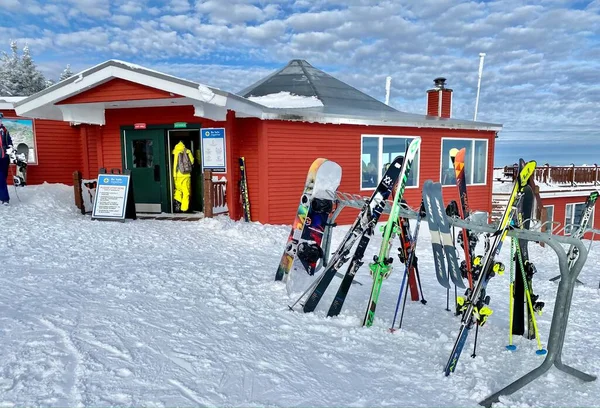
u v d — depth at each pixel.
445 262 3.77
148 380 2.41
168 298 3.86
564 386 2.64
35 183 11.04
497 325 3.76
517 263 3.39
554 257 7.25
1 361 2.47
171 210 9.54
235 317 3.54
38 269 4.63
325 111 10.48
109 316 3.28
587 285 5.42
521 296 3.40
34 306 3.41
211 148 8.98
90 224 7.56
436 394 2.52
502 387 2.62
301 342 3.15
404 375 2.73
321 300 4.18
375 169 10.77
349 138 10.16
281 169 9.27
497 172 22.02
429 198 3.24
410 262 3.71
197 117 8.98
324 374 2.69
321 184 4.44
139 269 4.84
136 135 9.45
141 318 3.31
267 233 7.91
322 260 4.93
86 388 2.26
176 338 3.00
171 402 2.22
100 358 2.60
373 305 3.54
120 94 7.89
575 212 16.86
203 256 5.89
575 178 17.05
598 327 3.76
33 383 2.27
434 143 11.64
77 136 11.66
